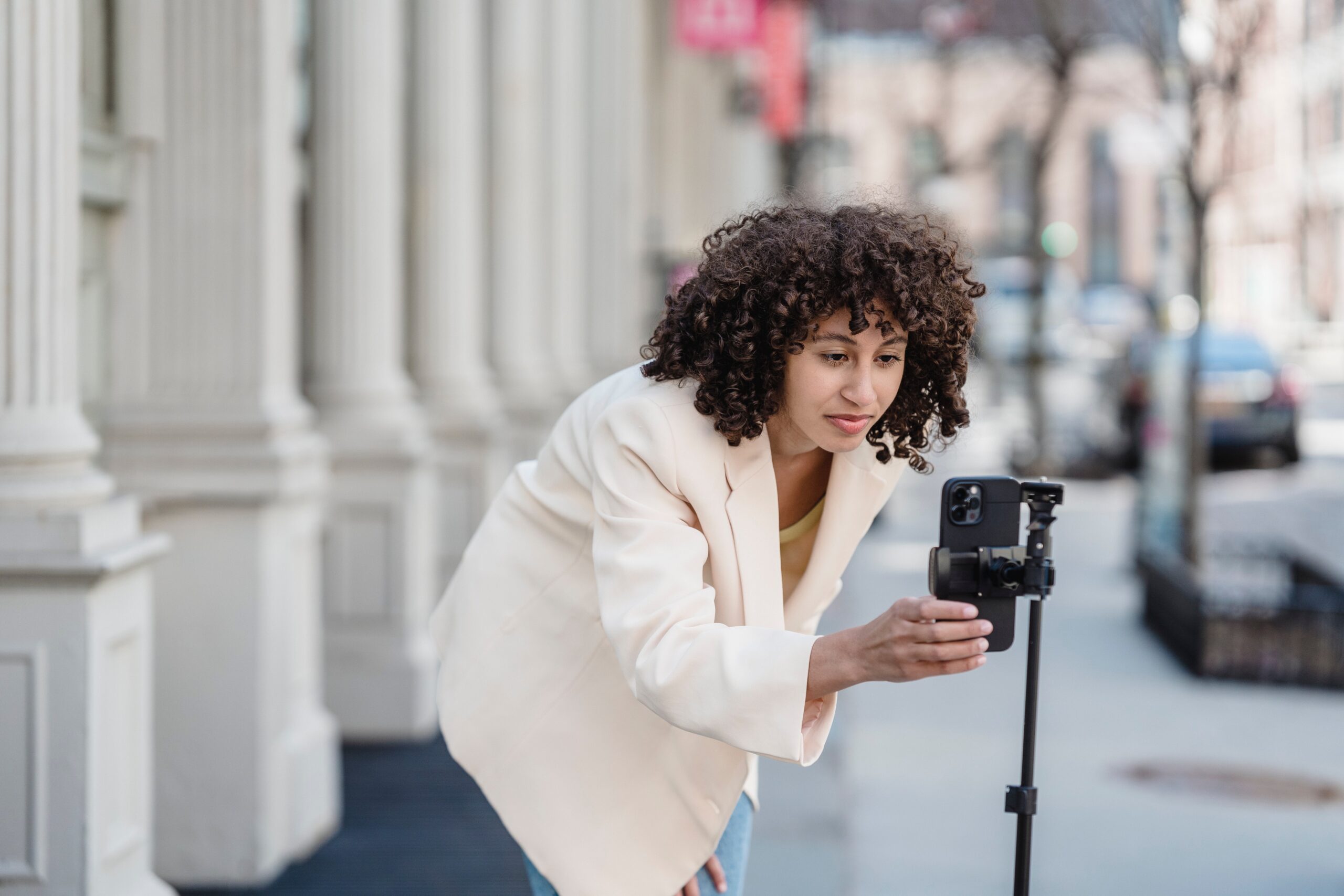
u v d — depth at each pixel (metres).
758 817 4.98
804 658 1.82
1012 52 20.22
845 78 31.06
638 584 1.94
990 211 43.78
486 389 7.52
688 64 18.14
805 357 1.97
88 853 3.04
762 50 16.55
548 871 2.24
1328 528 12.06
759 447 2.07
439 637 2.42
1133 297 34.22
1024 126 22.62
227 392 4.40
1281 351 28.91
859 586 9.34
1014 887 2.12
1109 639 8.10
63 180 3.11
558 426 2.27
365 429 6.09
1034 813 2.11
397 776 5.65
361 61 5.96
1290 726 6.32
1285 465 16.30
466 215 7.35
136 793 3.32
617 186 11.75
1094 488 14.87
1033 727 2.10
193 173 4.39
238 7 4.38
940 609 1.75
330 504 6.14
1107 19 15.03
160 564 4.39
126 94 4.38
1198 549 8.41
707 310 1.97
